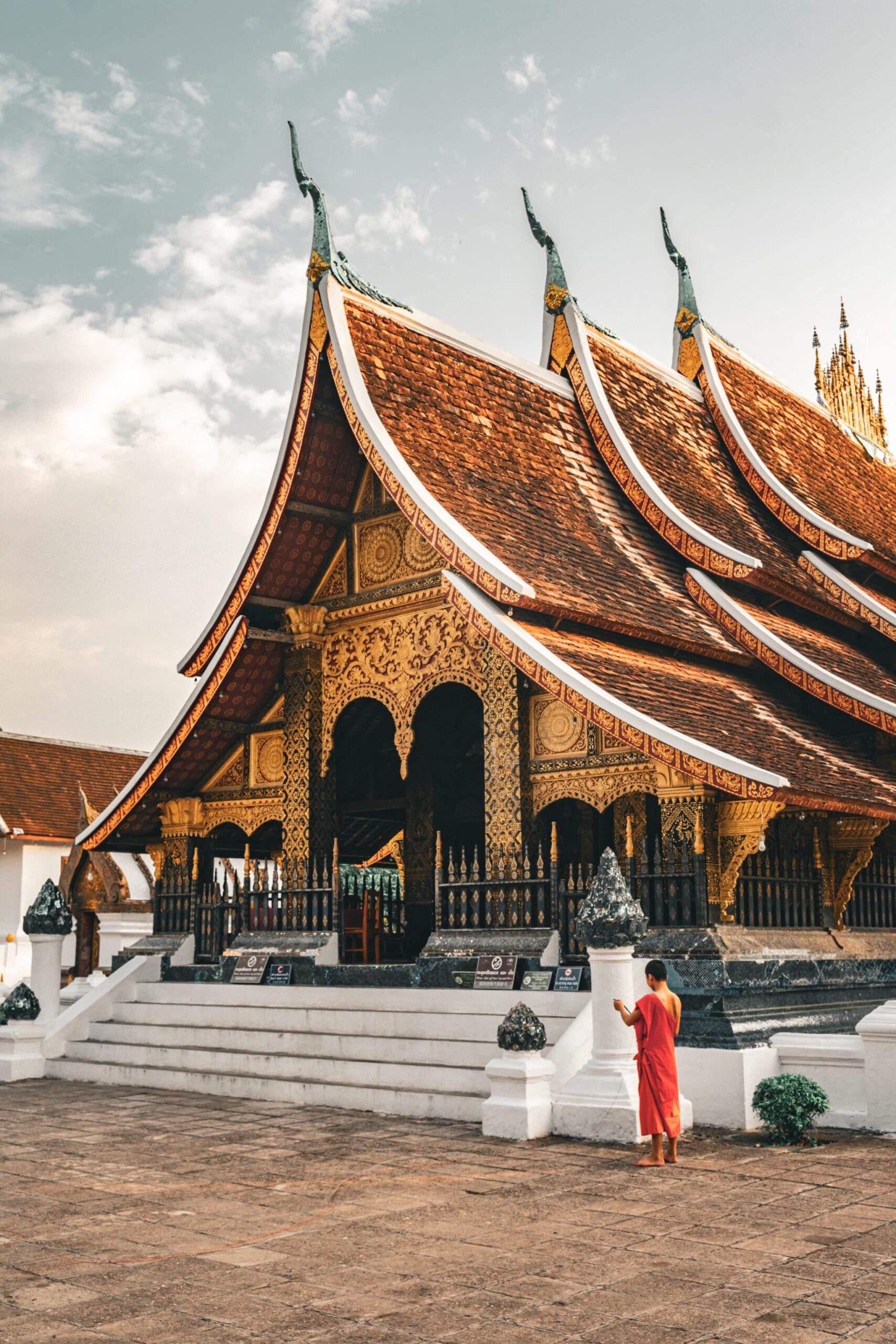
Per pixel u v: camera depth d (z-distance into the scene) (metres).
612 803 13.81
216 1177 8.90
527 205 18.69
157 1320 5.75
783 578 16.47
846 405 25.73
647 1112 9.16
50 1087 14.30
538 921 13.05
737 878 12.13
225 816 17.34
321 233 15.01
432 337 16.00
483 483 14.76
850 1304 5.82
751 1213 7.56
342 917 17.23
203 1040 14.48
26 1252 6.97
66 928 16.61
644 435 18.02
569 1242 6.96
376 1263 6.62
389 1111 11.71
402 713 15.10
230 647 16.05
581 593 13.79
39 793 36.12
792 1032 11.60
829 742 14.99
